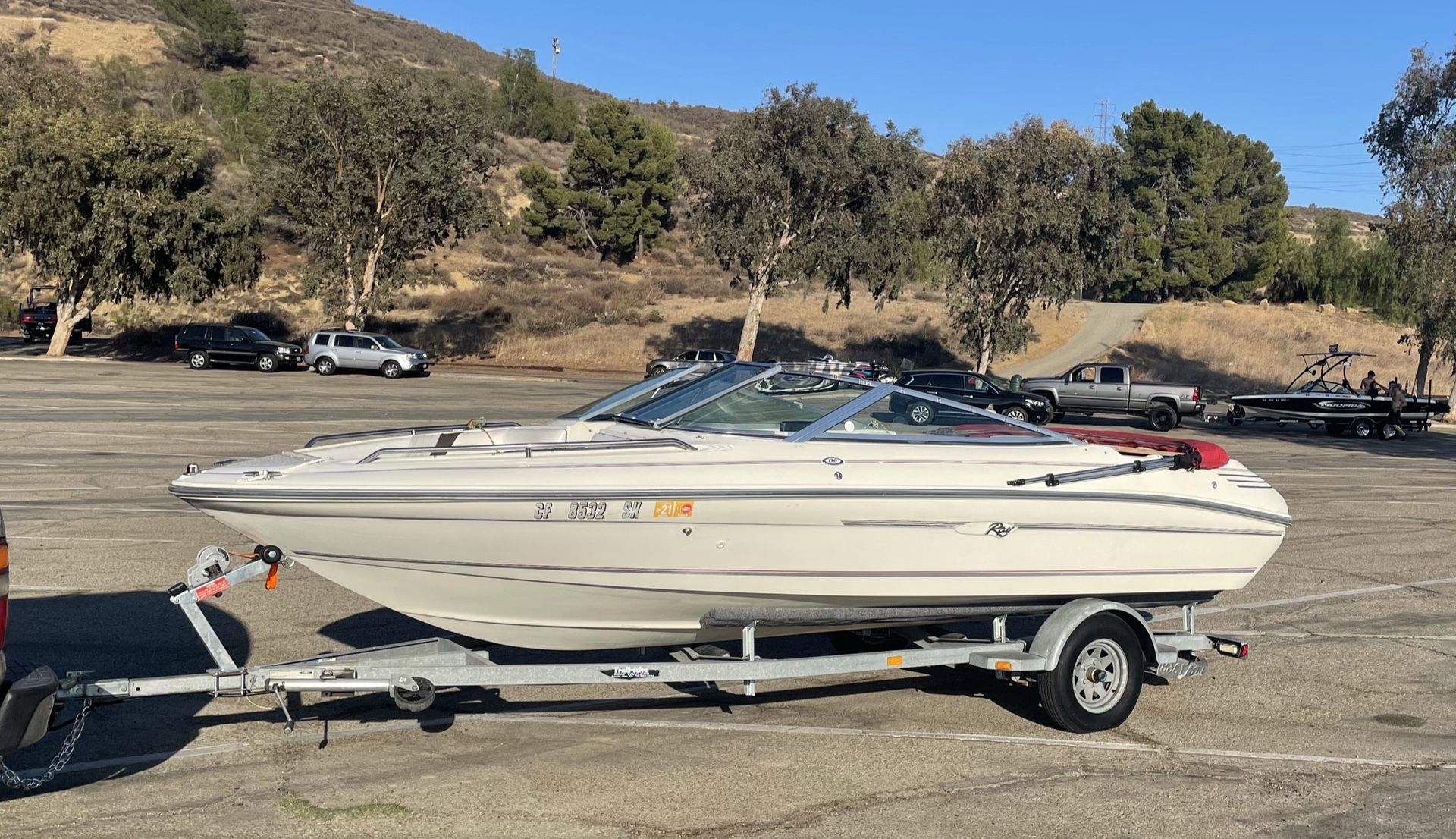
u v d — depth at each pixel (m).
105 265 43.66
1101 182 42.66
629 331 60.47
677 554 5.72
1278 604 9.79
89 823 4.77
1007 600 6.45
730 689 7.08
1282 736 6.45
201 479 5.42
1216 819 5.19
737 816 5.05
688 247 94.38
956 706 6.86
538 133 117.19
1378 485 18.64
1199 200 82.62
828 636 8.24
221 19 119.62
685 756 5.83
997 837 4.91
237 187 73.38
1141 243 81.50
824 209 46.69
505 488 5.43
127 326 53.38
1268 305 73.12
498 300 65.19
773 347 57.84
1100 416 36.28
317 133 46.88
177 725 6.04
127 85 95.62
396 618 8.13
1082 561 6.48
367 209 47.59
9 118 43.75
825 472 5.92
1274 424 35.38
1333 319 67.69
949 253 44.34
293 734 5.96
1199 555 6.82
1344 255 77.00
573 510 5.50
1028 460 6.45
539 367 51.44
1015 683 6.99
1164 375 55.81
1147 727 6.57
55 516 11.98
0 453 17.27
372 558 5.53
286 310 60.69
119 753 5.62
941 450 6.30
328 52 137.00
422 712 6.41
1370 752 6.20
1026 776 5.69
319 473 5.46
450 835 4.75
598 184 89.62
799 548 5.89
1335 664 7.98
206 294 46.41
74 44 114.69
